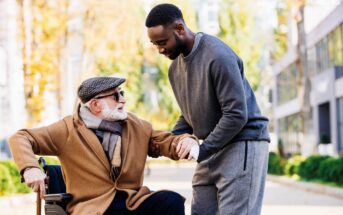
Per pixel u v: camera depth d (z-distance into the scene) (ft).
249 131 15.29
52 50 68.49
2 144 95.91
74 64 89.04
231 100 14.57
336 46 108.27
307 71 85.87
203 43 15.07
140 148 15.06
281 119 174.81
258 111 15.62
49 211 14.01
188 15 108.78
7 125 95.25
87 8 82.43
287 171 78.02
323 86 113.39
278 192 57.21
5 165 48.16
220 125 14.67
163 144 15.25
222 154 15.49
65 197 14.03
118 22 87.66
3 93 93.45
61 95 74.69
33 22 66.33
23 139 14.25
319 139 119.96
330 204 43.75
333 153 105.29
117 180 14.57
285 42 152.25
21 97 92.99
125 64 108.06
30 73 64.80
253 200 15.40
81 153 14.65
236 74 14.66
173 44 14.87
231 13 110.93
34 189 13.69
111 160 14.70
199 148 14.71
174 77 15.99
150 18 14.78
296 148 148.97
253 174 15.34
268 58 162.20
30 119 64.95
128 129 14.98
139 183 14.96
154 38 14.82
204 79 14.99
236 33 112.16
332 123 106.83
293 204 43.75
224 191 15.49
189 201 44.24
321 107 120.16
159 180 76.13
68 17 71.82
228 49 15.02
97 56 89.92
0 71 91.04
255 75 128.47
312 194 54.19
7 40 86.53
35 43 66.44
